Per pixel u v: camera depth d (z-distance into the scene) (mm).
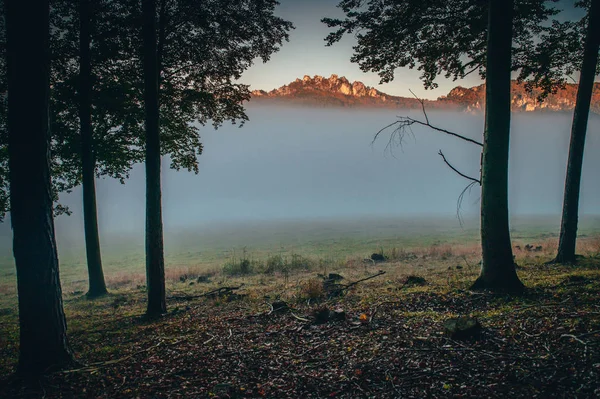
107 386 4625
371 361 4602
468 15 9570
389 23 9656
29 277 4969
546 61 10555
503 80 7562
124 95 12758
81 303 12727
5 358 6402
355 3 9688
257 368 4789
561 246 11867
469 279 9766
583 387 3418
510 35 7520
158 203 9391
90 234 14086
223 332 6668
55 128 12867
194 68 12352
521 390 3531
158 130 9258
